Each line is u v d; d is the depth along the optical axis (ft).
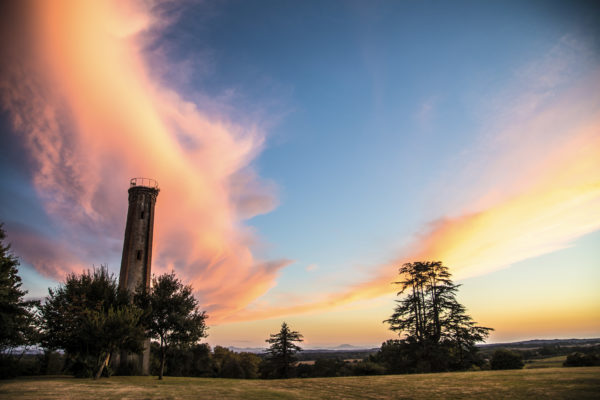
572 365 122.01
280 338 210.79
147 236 182.09
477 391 45.62
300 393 56.59
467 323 133.59
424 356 130.00
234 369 251.19
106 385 74.49
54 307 112.88
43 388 64.44
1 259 102.12
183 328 112.47
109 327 97.09
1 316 99.14
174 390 63.26
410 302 144.25
